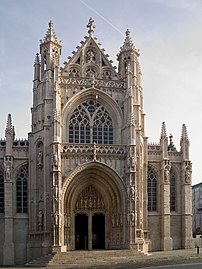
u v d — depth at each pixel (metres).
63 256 57.66
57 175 62.41
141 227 65.56
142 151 70.00
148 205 72.88
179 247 73.19
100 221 69.12
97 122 69.50
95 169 65.50
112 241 66.25
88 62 72.19
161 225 71.75
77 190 66.56
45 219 63.62
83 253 58.81
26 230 67.50
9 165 68.00
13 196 67.94
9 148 68.56
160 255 60.97
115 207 66.38
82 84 69.12
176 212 74.25
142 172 68.69
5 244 66.00
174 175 75.56
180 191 74.94
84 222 68.69
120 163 65.88
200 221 117.62
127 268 49.12
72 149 64.50
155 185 73.88
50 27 70.81
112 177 65.50
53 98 66.12
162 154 73.31
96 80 69.81
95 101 69.94
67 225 64.88
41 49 70.62
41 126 67.38
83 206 67.19
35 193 67.06
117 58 75.12
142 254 61.28
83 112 69.25
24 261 66.50
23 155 69.62
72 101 68.19
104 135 69.38
